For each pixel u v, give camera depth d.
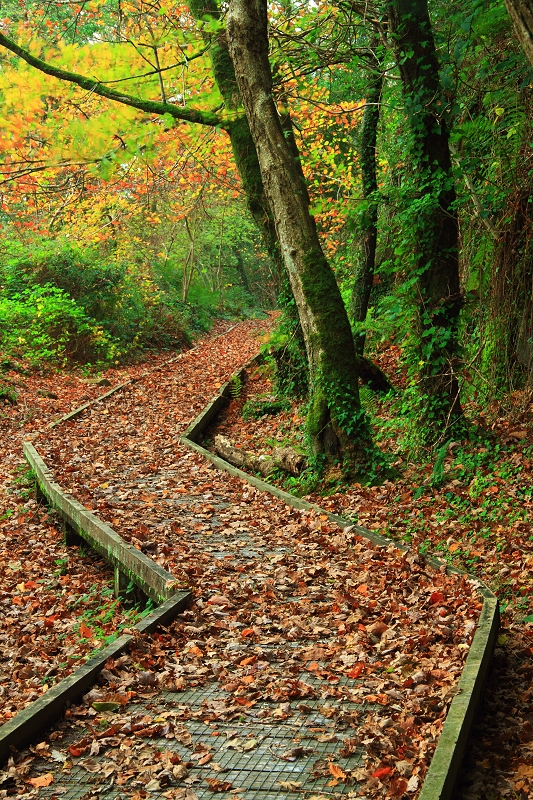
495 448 8.68
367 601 5.72
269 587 6.16
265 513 8.55
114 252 28.80
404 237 9.41
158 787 3.49
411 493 8.52
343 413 9.37
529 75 8.09
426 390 9.38
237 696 4.40
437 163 8.95
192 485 10.09
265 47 9.48
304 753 3.75
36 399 16.00
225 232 42.56
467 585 5.74
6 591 7.54
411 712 4.05
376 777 3.46
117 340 22.86
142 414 15.22
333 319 9.57
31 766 3.73
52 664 5.73
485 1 7.35
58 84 9.47
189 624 5.48
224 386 17.73
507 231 9.02
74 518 8.36
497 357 9.43
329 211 18.36
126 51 9.49
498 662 5.04
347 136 20.83
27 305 20.22
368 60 13.09
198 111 10.97
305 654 4.91
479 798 3.57
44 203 15.12
